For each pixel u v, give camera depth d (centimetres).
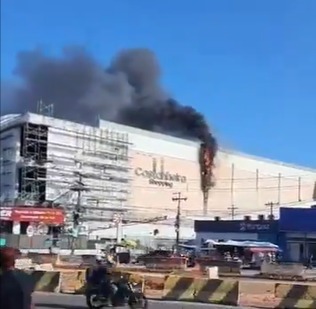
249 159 10438
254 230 6962
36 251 6425
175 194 11425
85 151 10206
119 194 10519
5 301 514
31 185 9462
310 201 6869
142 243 9350
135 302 1736
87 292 1742
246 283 2102
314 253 6266
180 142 11644
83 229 9125
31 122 9631
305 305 2005
